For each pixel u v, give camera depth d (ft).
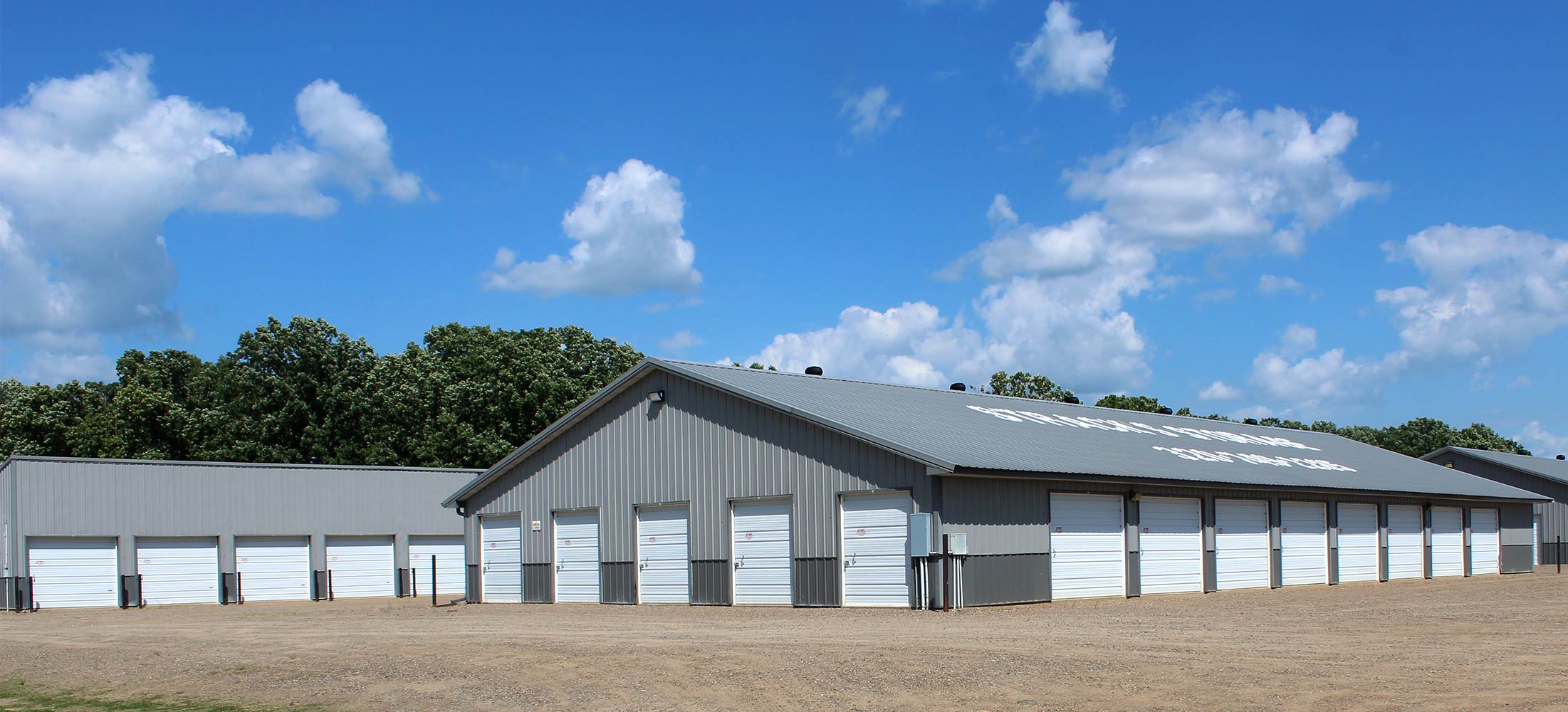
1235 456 110.01
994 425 94.89
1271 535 100.94
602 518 96.17
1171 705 36.35
